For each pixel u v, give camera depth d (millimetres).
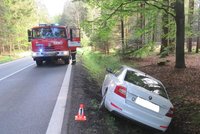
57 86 12812
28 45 70312
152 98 8070
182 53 16938
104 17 16438
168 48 25984
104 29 16859
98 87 13867
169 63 21438
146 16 18438
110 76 10195
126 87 8156
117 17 17094
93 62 28125
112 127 7785
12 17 52531
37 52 22000
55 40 21953
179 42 16797
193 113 10039
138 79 8922
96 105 9367
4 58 38281
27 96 10680
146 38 25312
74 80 14289
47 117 7898
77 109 8641
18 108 8898
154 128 8039
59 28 22062
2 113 8352
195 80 14352
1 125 7254
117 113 8117
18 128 7008
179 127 9438
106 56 32250
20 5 56250
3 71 19828
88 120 7750
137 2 15938
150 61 25266
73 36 23312
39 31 22000
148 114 7996
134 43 26234
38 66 22891
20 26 57250
